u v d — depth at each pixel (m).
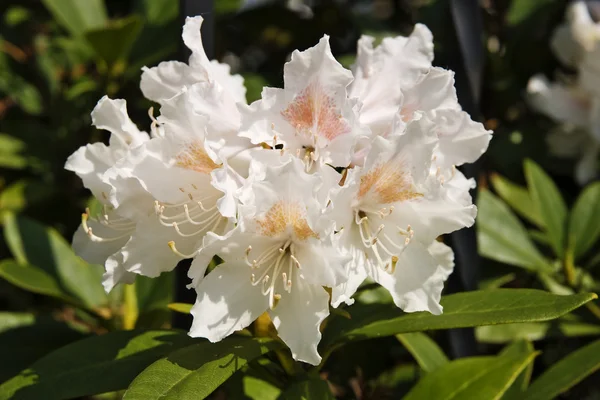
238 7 0.80
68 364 0.49
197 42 0.47
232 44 0.98
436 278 0.46
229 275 0.46
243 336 0.49
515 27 0.76
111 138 0.49
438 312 0.46
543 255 0.68
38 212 0.74
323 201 0.45
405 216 0.47
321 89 0.46
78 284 0.62
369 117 0.48
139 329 0.51
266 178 0.44
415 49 0.49
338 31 0.93
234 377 0.55
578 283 0.64
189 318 0.53
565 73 0.78
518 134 0.74
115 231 0.50
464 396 0.51
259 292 0.46
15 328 0.58
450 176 0.48
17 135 0.75
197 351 0.46
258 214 0.45
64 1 0.76
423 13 0.72
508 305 0.47
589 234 0.65
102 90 0.73
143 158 0.46
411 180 0.46
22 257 0.62
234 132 0.46
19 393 0.47
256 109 0.46
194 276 0.44
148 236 0.47
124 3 0.89
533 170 0.66
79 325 0.61
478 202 0.65
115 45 0.70
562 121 0.72
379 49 0.49
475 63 0.55
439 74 0.47
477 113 0.55
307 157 0.46
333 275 0.44
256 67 0.98
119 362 0.49
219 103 0.46
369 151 0.45
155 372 0.44
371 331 0.49
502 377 0.51
